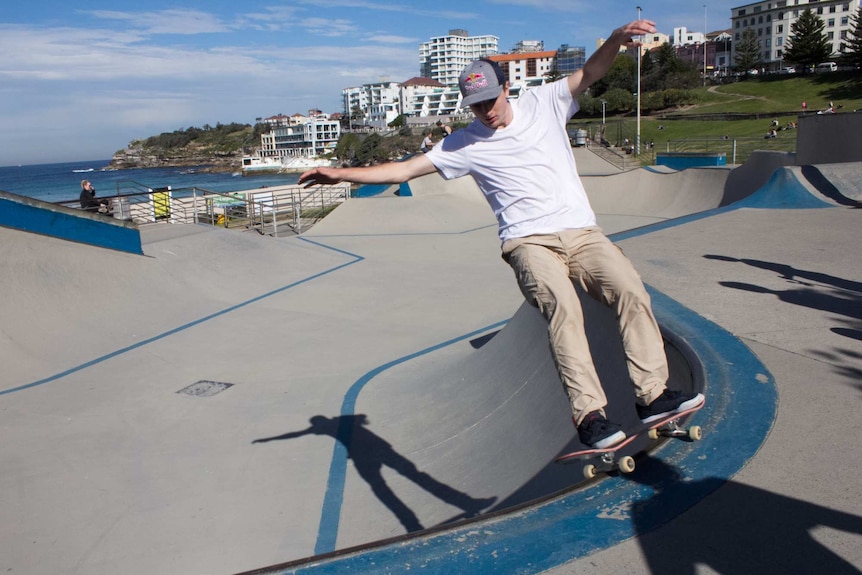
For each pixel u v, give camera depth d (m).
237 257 13.62
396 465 5.75
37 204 10.35
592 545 2.19
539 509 2.42
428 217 20.22
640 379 2.53
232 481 5.66
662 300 5.42
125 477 5.77
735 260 6.76
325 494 5.34
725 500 2.38
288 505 5.20
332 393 7.63
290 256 14.64
